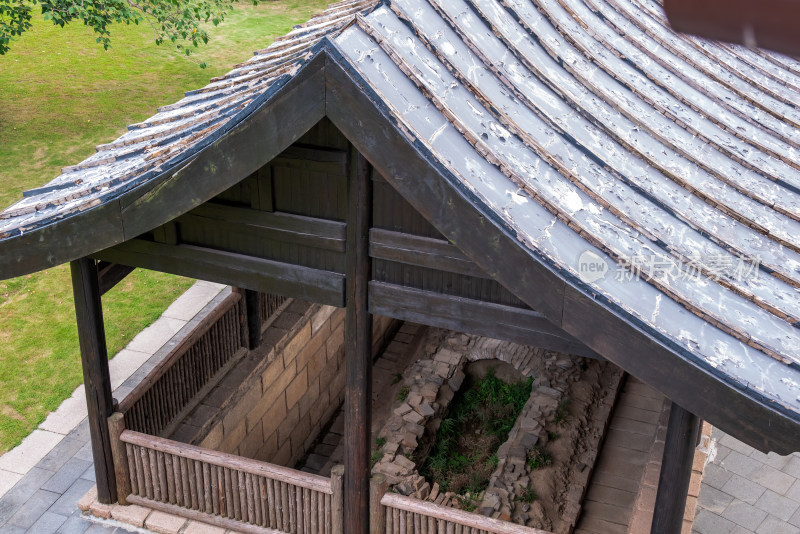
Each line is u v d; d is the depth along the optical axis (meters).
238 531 7.28
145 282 12.80
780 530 9.35
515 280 4.56
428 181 4.52
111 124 18.38
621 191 5.24
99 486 7.62
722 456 10.49
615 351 4.43
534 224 4.58
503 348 12.07
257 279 6.05
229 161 4.97
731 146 6.51
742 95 7.55
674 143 6.07
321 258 5.83
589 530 9.33
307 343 11.23
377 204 5.53
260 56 9.30
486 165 4.75
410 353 13.73
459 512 6.47
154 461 7.34
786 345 4.43
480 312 5.54
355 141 4.58
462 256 5.41
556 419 10.63
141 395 7.86
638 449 10.61
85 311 6.81
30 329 11.68
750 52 8.62
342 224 5.63
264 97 4.66
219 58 22.69
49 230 5.69
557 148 5.26
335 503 6.75
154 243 6.24
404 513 6.64
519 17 6.34
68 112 18.86
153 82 20.83
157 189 5.28
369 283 5.77
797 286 5.01
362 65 4.58
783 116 7.35
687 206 5.44
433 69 5.05
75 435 9.42
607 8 8.05
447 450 10.68
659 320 4.33
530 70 5.89
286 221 5.78
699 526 9.35
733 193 5.86
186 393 8.79
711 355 4.21
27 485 8.48
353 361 6.09
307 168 5.54
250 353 10.03
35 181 15.80
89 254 6.08
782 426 4.07
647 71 7.10
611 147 5.67
